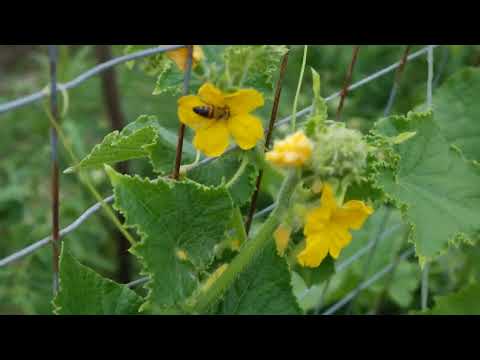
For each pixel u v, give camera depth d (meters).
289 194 0.22
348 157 0.21
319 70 0.65
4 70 0.86
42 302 0.51
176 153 0.25
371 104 0.63
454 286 0.46
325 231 0.21
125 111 0.58
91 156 0.23
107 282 0.24
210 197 0.22
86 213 0.24
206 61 0.25
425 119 0.28
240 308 0.26
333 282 0.45
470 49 0.60
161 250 0.22
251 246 0.24
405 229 0.47
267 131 0.27
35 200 0.59
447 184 0.27
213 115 0.21
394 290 0.46
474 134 0.33
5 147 0.62
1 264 0.22
